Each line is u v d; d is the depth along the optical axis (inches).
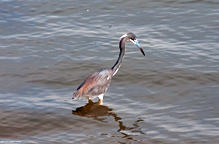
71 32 738.2
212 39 691.4
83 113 473.7
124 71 588.4
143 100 506.9
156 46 673.6
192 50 654.5
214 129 433.1
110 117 464.4
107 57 639.1
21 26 763.4
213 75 566.6
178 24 756.0
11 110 475.5
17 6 861.2
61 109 482.6
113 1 874.1
